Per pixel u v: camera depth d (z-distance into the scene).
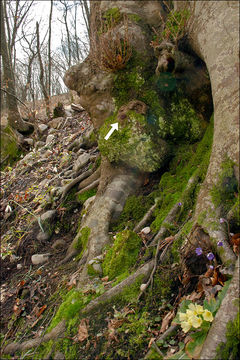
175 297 2.32
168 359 1.85
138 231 3.15
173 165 3.51
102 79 3.69
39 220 4.32
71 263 3.43
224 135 2.40
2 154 9.12
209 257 1.99
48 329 2.64
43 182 5.62
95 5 4.22
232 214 2.23
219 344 1.64
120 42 3.39
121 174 3.65
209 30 2.70
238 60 2.41
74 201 4.51
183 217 2.85
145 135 3.39
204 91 3.31
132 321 2.28
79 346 2.32
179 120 3.47
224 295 1.88
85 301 2.62
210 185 2.43
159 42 3.48
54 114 9.69
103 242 3.26
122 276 2.68
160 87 3.46
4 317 3.22
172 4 3.81
